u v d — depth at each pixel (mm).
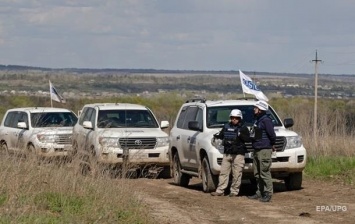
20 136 29609
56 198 15961
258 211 17641
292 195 20484
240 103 22609
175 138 23969
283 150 20828
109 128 25891
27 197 15492
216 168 20641
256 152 19406
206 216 16953
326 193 20734
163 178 25953
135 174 26297
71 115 31422
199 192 21625
